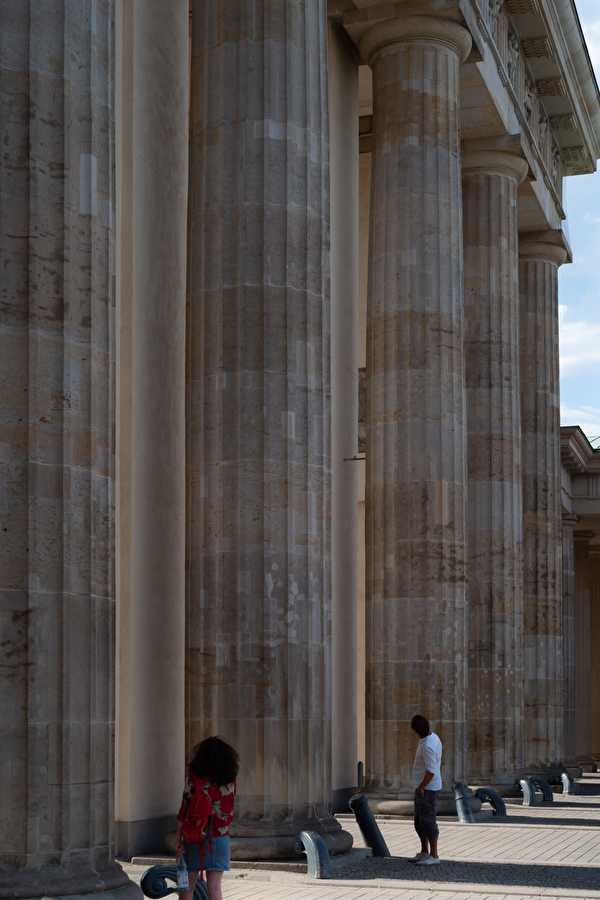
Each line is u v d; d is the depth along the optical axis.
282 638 23.84
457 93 35.62
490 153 43.06
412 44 34.84
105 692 15.83
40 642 15.12
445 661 33.44
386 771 33.16
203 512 24.36
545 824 33.09
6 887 14.60
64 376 15.54
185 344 25.36
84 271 15.91
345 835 24.33
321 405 24.97
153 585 25.39
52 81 15.77
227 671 23.80
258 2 24.88
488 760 40.94
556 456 52.62
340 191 34.94
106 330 16.20
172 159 26.83
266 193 24.44
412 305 34.28
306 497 24.39
